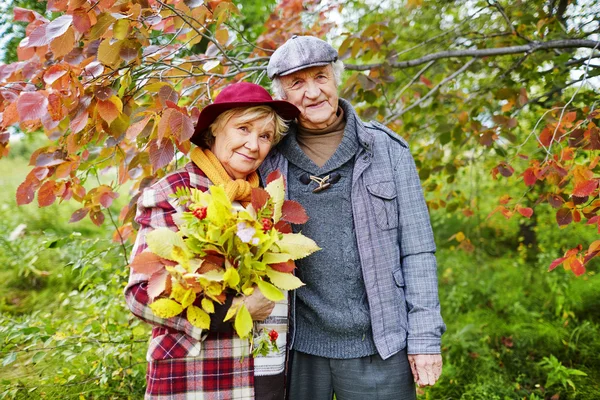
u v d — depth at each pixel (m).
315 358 1.55
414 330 1.46
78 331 2.27
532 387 2.65
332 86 1.52
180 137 1.32
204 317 1.17
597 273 3.82
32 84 1.49
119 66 1.56
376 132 1.58
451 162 2.96
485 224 4.95
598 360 2.81
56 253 3.93
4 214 4.83
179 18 1.76
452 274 4.29
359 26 3.20
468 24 2.86
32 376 2.39
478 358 2.84
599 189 1.62
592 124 1.75
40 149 1.67
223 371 1.29
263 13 4.69
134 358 2.50
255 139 1.36
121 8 1.50
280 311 1.39
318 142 1.56
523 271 4.15
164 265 1.15
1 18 2.80
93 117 1.48
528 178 1.94
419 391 2.54
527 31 2.84
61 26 1.31
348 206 1.50
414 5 2.89
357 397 1.49
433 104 2.96
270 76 1.55
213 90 2.16
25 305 3.37
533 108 2.98
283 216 1.30
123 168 1.85
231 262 1.17
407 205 1.51
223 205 1.14
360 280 1.49
